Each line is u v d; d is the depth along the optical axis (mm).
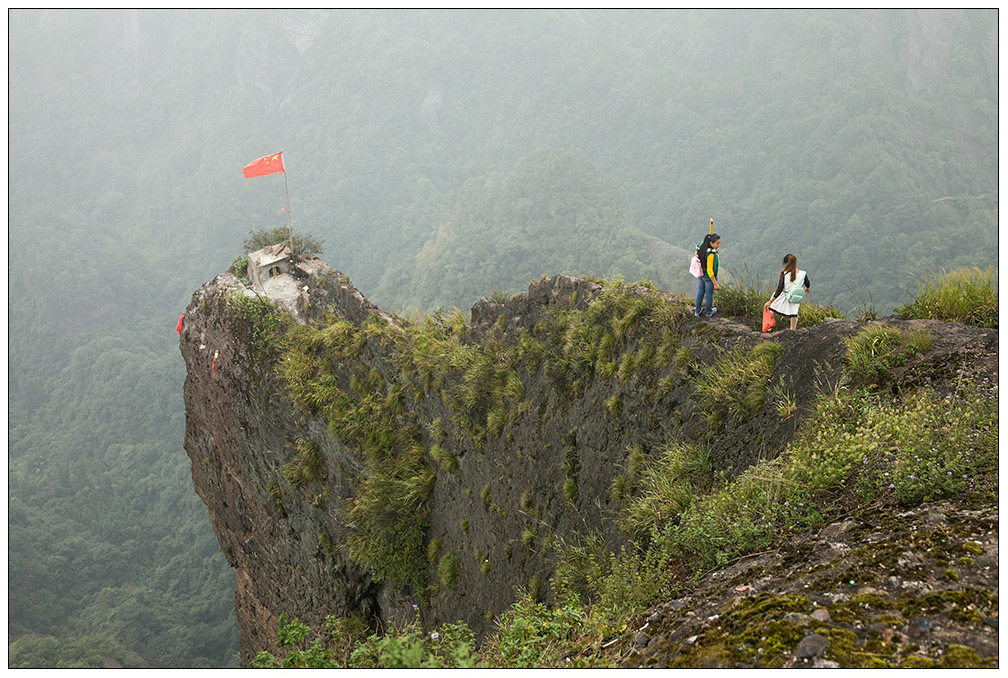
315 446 17766
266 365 18391
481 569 13930
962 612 4328
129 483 120812
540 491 12914
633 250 114062
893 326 9211
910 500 5898
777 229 138750
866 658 4121
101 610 88625
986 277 10078
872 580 4910
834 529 5867
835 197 135875
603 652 5895
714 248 11508
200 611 89438
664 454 9797
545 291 15086
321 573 17906
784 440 8023
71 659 69188
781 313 10445
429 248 146250
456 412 15453
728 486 7695
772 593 5195
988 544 4926
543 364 14016
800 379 8891
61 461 125875
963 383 7207
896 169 133875
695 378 10477
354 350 17797
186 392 20875
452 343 16312
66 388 150625
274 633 20078
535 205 129125
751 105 184625
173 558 101625
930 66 167000
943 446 6160
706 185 167625
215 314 19250
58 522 108188
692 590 6184
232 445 19438
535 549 12398
